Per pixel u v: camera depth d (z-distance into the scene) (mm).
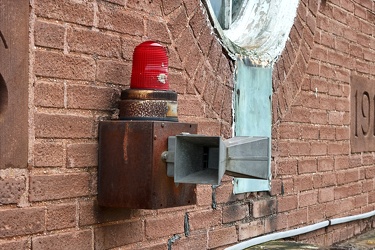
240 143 2852
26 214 2561
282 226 4535
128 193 2812
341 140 5410
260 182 4258
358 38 5727
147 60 2883
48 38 2664
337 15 5348
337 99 5340
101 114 2926
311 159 4938
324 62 5137
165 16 3355
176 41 3439
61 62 2727
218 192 3816
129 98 2879
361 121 5789
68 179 2750
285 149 4582
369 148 5961
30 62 2590
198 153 2756
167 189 2838
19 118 2541
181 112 3488
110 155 2852
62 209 2723
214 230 3775
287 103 4613
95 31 2898
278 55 4496
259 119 4258
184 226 3510
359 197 5746
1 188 2457
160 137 2801
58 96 2713
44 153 2648
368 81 5934
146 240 3223
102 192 2863
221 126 3850
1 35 2457
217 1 4324
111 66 2982
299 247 4156
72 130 2775
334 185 5289
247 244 4062
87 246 2846
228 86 3922
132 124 2811
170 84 3398
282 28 4566
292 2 4676
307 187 4871
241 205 4062
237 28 4496
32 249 2582
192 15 3566
